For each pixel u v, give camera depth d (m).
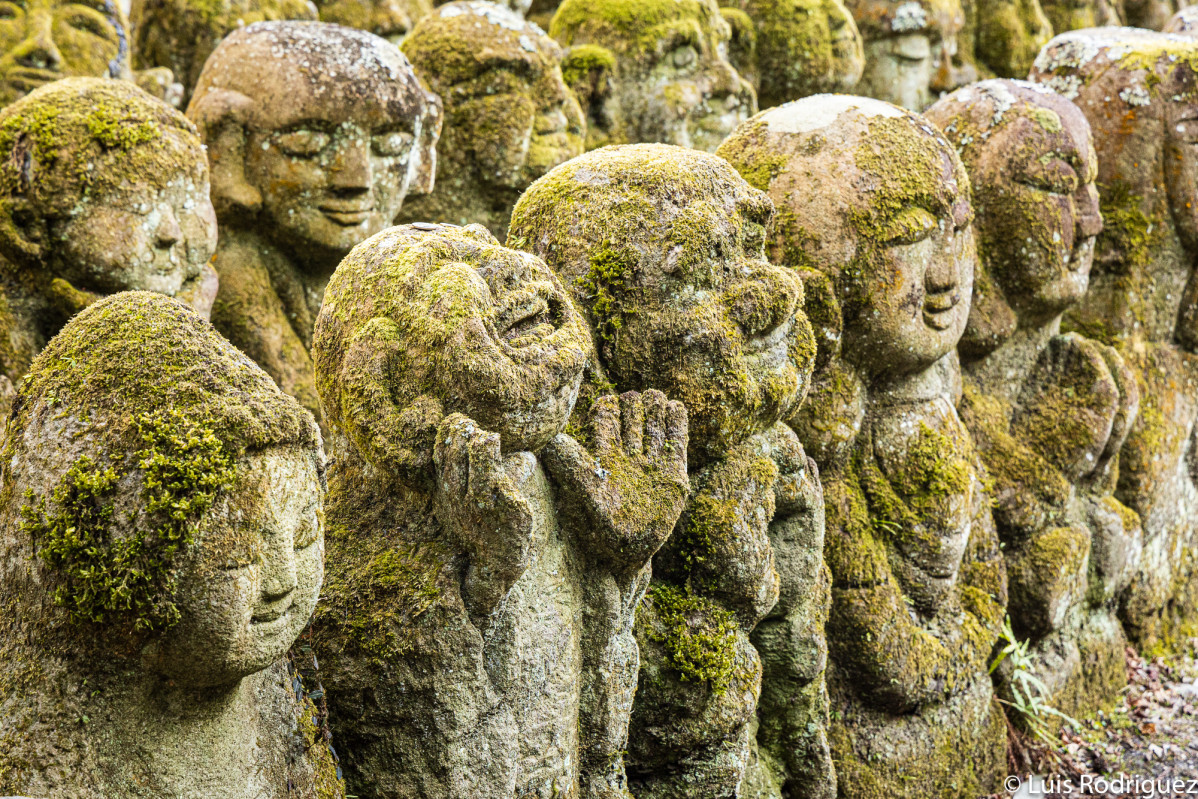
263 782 2.73
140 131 5.28
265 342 6.32
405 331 3.03
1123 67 7.04
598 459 3.32
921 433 5.15
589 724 3.50
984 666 5.52
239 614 2.40
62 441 2.42
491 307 3.01
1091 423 6.21
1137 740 6.42
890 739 5.10
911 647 5.04
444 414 2.97
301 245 6.40
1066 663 6.36
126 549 2.34
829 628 4.99
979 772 5.57
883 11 11.45
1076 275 6.18
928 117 6.37
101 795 2.43
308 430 2.60
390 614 3.07
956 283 4.94
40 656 2.44
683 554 3.88
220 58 6.32
